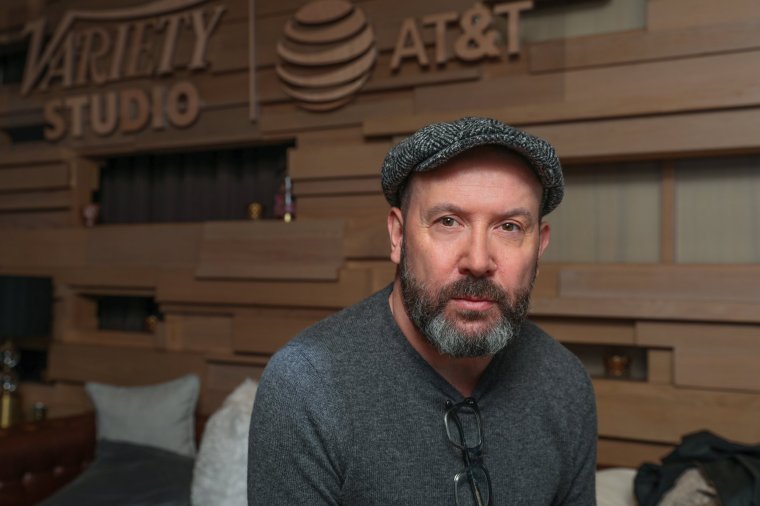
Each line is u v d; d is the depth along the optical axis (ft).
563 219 7.38
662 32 6.57
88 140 9.64
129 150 9.35
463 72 7.38
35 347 9.65
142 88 9.29
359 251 7.81
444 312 2.67
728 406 6.31
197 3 8.88
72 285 9.53
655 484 5.20
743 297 6.31
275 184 9.02
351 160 7.88
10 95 10.25
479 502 2.81
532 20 7.37
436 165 2.60
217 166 9.37
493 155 2.64
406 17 7.72
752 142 6.25
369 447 2.78
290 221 8.10
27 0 10.23
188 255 8.79
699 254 6.84
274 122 8.40
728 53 6.34
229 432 6.07
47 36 10.25
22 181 9.96
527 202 2.68
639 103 6.59
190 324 8.76
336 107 8.05
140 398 7.89
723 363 6.34
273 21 8.42
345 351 2.93
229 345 8.54
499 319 2.68
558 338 7.00
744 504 4.56
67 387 9.51
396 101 7.78
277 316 8.23
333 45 7.98
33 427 7.79
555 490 3.11
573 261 7.33
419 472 2.81
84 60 9.62
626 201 7.13
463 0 7.45
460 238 2.64
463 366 2.94
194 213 9.50
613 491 5.53
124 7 9.39
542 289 7.07
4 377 9.35
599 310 6.68
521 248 2.71
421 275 2.71
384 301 3.14
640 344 6.64
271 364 2.95
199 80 8.91
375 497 2.78
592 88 6.84
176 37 8.99
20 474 7.20
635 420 6.60
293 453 2.77
